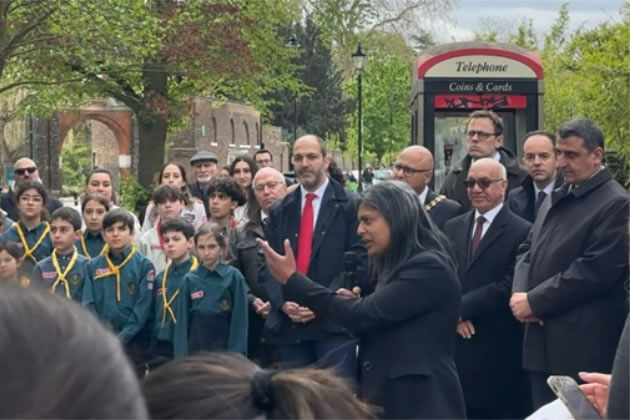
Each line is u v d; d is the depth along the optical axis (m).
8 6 25.09
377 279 5.73
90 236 9.69
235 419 1.49
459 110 19.73
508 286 7.24
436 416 5.16
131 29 25.42
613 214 6.34
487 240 7.34
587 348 6.35
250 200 9.09
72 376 0.86
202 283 8.20
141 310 8.54
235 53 30.08
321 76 72.00
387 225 5.31
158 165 34.19
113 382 0.88
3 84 29.20
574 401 3.36
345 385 1.60
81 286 8.62
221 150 56.94
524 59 19.69
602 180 6.49
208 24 30.03
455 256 6.59
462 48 19.72
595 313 6.36
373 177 46.25
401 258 5.32
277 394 1.53
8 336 0.86
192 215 11.25
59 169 52.31
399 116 52.09
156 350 8.50
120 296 8.55
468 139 9.55
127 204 29.64
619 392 2.79
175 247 8.48
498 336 7.24
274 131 66.69
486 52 19.70
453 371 5.29
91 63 26.02
